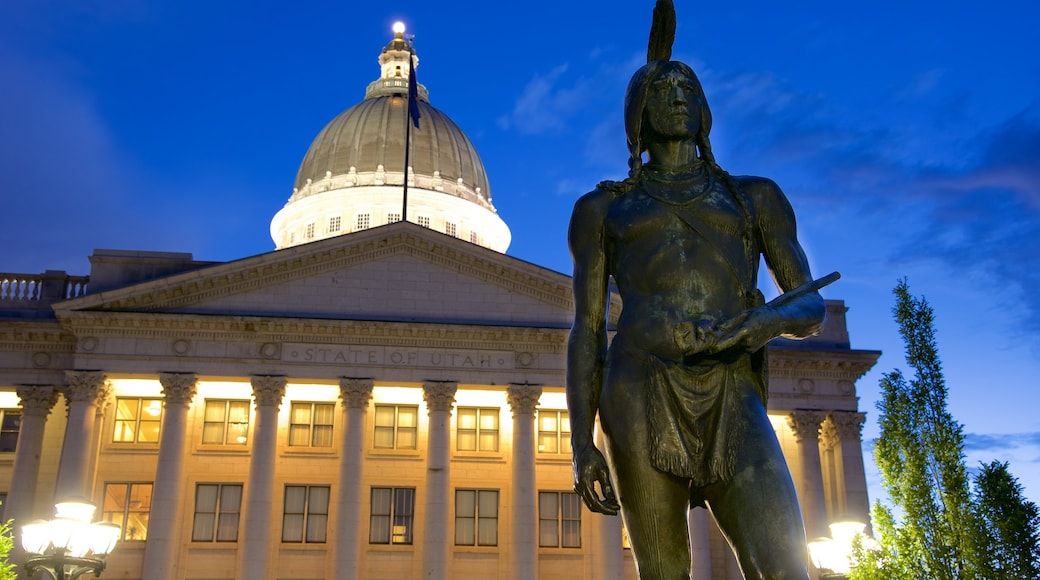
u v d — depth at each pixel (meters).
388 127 92.75
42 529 19.12
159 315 52.38
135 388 53.91
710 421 4.77
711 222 5.10
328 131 95.44
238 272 53.78
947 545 26.28
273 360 52.66
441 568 49.69
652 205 5.15
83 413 50.81
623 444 4.80
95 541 19.67
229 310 53.75
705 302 4.96
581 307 5.27
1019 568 25.69
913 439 27.41
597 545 53.47
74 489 49.53
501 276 55.72
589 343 5.20
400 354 53.59
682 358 4.80
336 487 53.62
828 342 58.44
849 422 56.72
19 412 56.06
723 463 4.70
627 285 5.11
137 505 52.44
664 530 4.73
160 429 53.72
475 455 55.31
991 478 26.62
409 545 53.12
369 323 53.12
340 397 52.38
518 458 52.12
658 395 4.77
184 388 51.31
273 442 50.97
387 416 55.22
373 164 91.19
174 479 49.72
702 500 4.92
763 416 4.80
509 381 53.62
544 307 55.53
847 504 55.41
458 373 53.56
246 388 54.16
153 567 48.06
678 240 5.04
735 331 4.68
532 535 50.81
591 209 5.31
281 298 54.28
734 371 4.86
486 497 54.78
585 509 55.03
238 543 51.88
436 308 54.94
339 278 55.03
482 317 55.00
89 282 55.97
